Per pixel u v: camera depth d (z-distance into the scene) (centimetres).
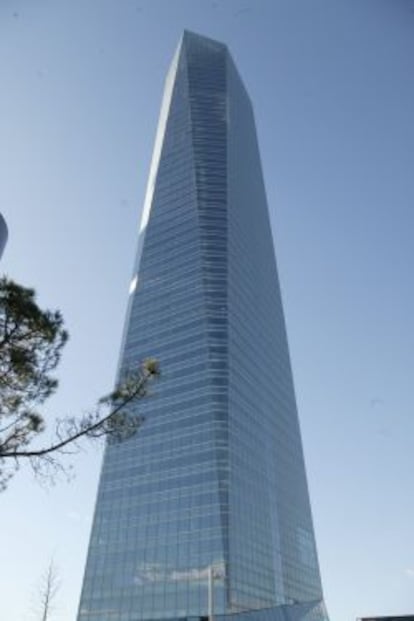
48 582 5997
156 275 15950
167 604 10475
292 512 14350
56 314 1914
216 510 11181
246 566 11025
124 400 1964
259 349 15588
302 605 12700
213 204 16812
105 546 11825
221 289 14788
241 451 12588
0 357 1811
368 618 9094
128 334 15138
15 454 1803
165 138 19538
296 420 16900
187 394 13125
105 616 10900
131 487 12425
